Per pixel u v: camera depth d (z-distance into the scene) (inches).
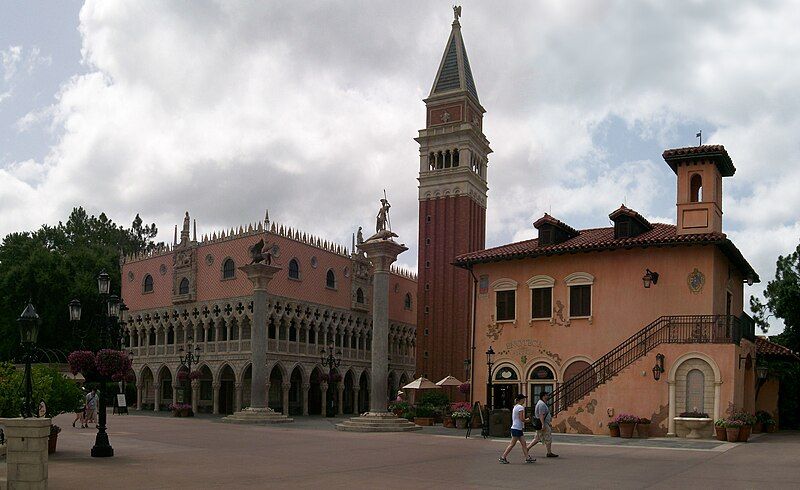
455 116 3545.8
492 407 1766.7
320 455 1053.2
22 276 3196.4
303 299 2910.9
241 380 2714.1
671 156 1610.5
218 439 1342.3
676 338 1486.2
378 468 884.0
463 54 3693.4
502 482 753.0
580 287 1734.7
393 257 1808.6
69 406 1072.8
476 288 1889.8
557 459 996.6
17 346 3149.6
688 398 1430.9
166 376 3110.2
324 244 3073.3
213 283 2888.8
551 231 1800.0
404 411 1911.9
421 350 3346.5
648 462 957.2
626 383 1481.3
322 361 2994.6
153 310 3115.2
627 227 1691.7
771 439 1417.3
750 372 1668.3
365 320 3309.5
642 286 1646.2
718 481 760.3
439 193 3457.2
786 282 2030.0
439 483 743.7
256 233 2755.9
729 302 1733.5
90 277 3319.4
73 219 4589.1
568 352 1726.1
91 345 3115.2
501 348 1824.6
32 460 653.9
